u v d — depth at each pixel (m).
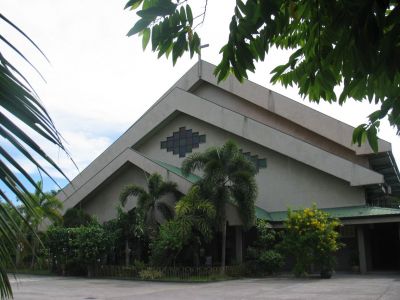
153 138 34.25
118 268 25.28
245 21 2.92
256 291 17.09
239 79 3.23
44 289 19.23
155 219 27.16
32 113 1.62
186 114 33.09
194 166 24.83
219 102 33.66
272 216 28.44
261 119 32.12
